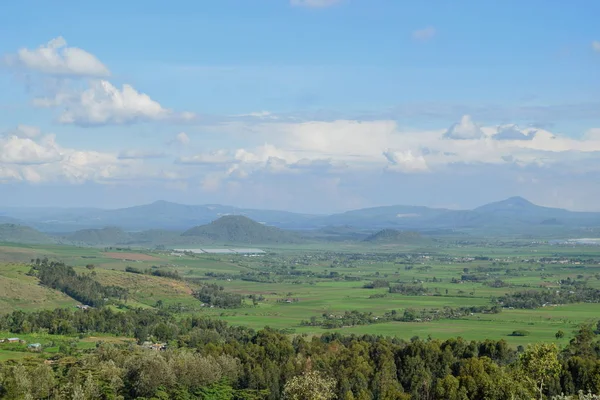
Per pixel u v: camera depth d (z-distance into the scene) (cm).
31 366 18725
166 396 18000
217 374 19162
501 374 16425
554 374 15788
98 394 17550
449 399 16238
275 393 18675
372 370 18688
